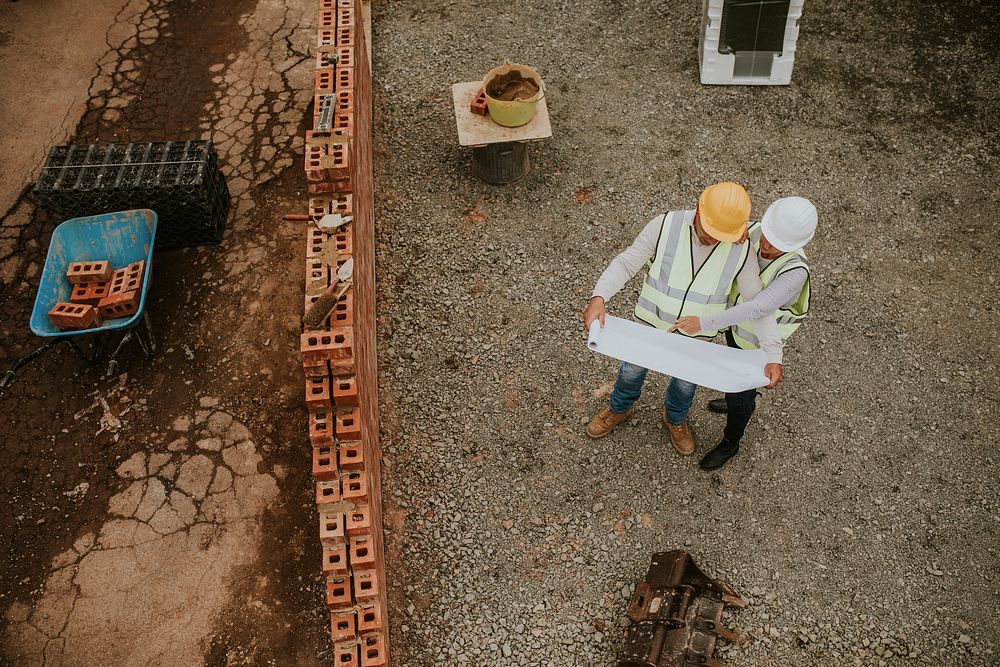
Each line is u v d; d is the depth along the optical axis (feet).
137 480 15.43
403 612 13.96
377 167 20.53
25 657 13.55
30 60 22.70
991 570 14.15
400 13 24.48
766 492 15.24
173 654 13.57
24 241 18.92
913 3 23.94
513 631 13.80
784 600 13.96
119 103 21.72
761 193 19.80
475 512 15.08
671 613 13.10
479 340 17.40
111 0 24.36
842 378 16.63
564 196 19.88
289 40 23.30
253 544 14.66
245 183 19.98
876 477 15.33
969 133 20.77
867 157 20.44
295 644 13.66
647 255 12.38
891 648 13.43
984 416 15.99
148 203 17.61
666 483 15.39
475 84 19.48
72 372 16.84
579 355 17.15
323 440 11.69
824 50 22.94
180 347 17.19
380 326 17.58
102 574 14.35
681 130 21.21
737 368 12.49
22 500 15.23
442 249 18.90
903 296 17.84
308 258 13.19
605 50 23.24
